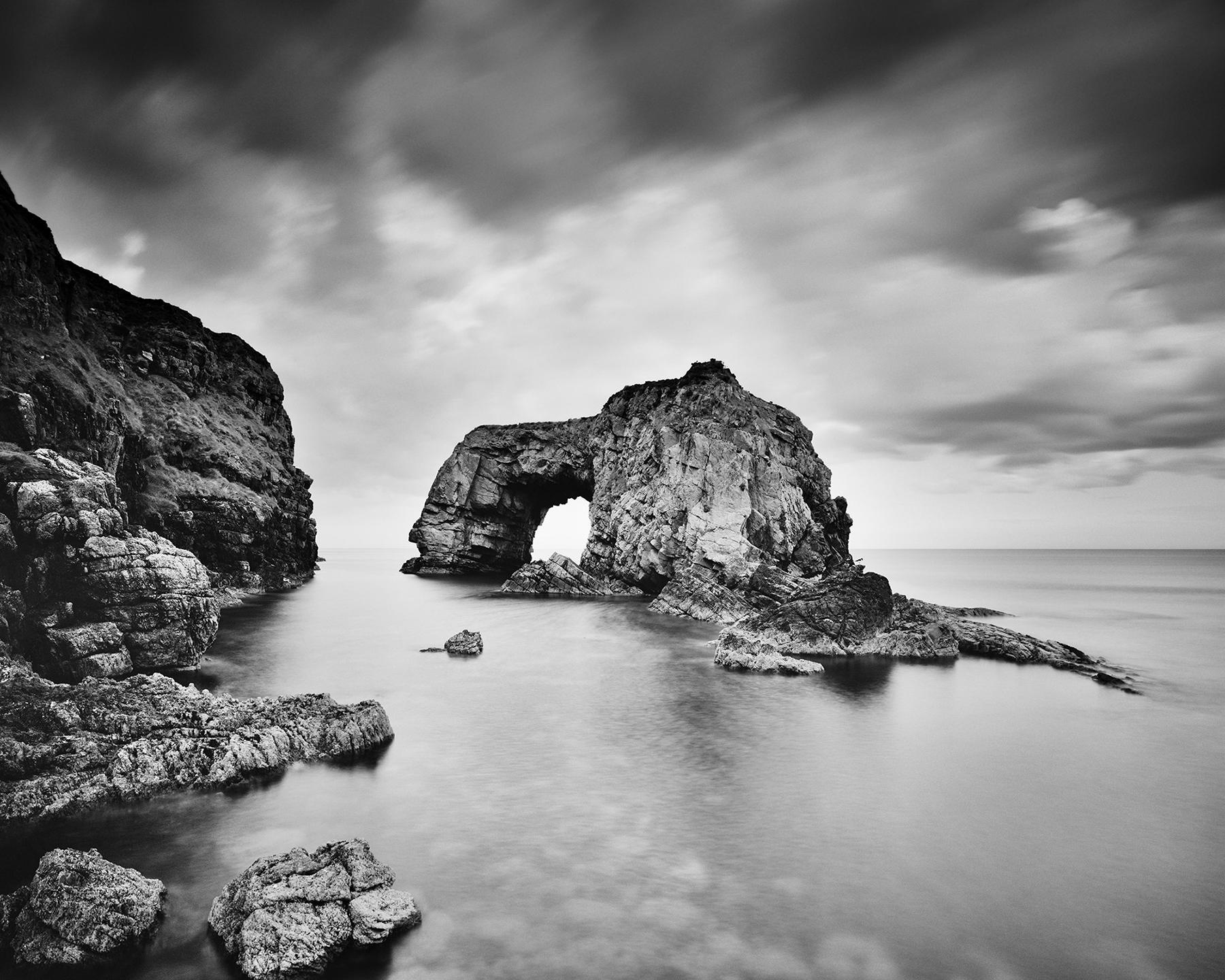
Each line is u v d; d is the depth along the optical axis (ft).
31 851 75.36
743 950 61.87
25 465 127.54
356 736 108.58
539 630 229.86
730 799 94.12
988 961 60.90
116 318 286.66
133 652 132.36
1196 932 65.46
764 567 261.85
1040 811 91.04
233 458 295.69
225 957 59.57
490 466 448.65
